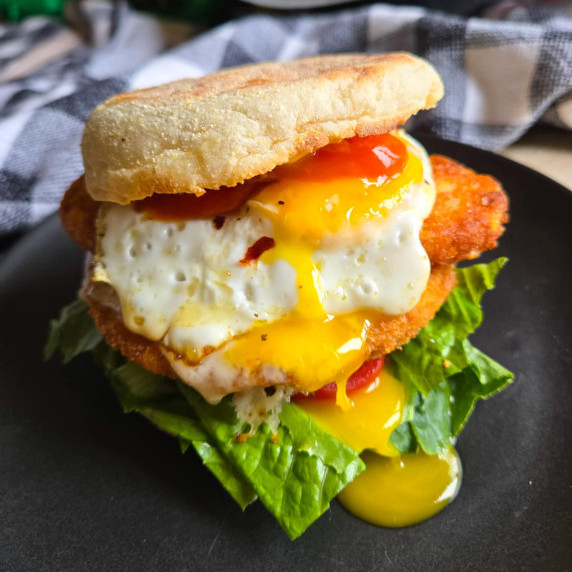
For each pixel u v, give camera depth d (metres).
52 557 0.20
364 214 0.19
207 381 0.19
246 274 0.19
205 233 0.20
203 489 0.21
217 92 0.19
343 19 0.37
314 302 0.19
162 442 0.23
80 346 0.24
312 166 0.19
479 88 0.32
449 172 0.23
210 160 0.18
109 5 0.47
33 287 0.28
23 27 0.48
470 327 0.23
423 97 0.20
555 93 0.31
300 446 0.20
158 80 0.34
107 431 0.23
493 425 0.22
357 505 0.21
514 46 0.31
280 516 0.20
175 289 0.20
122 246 0.20
